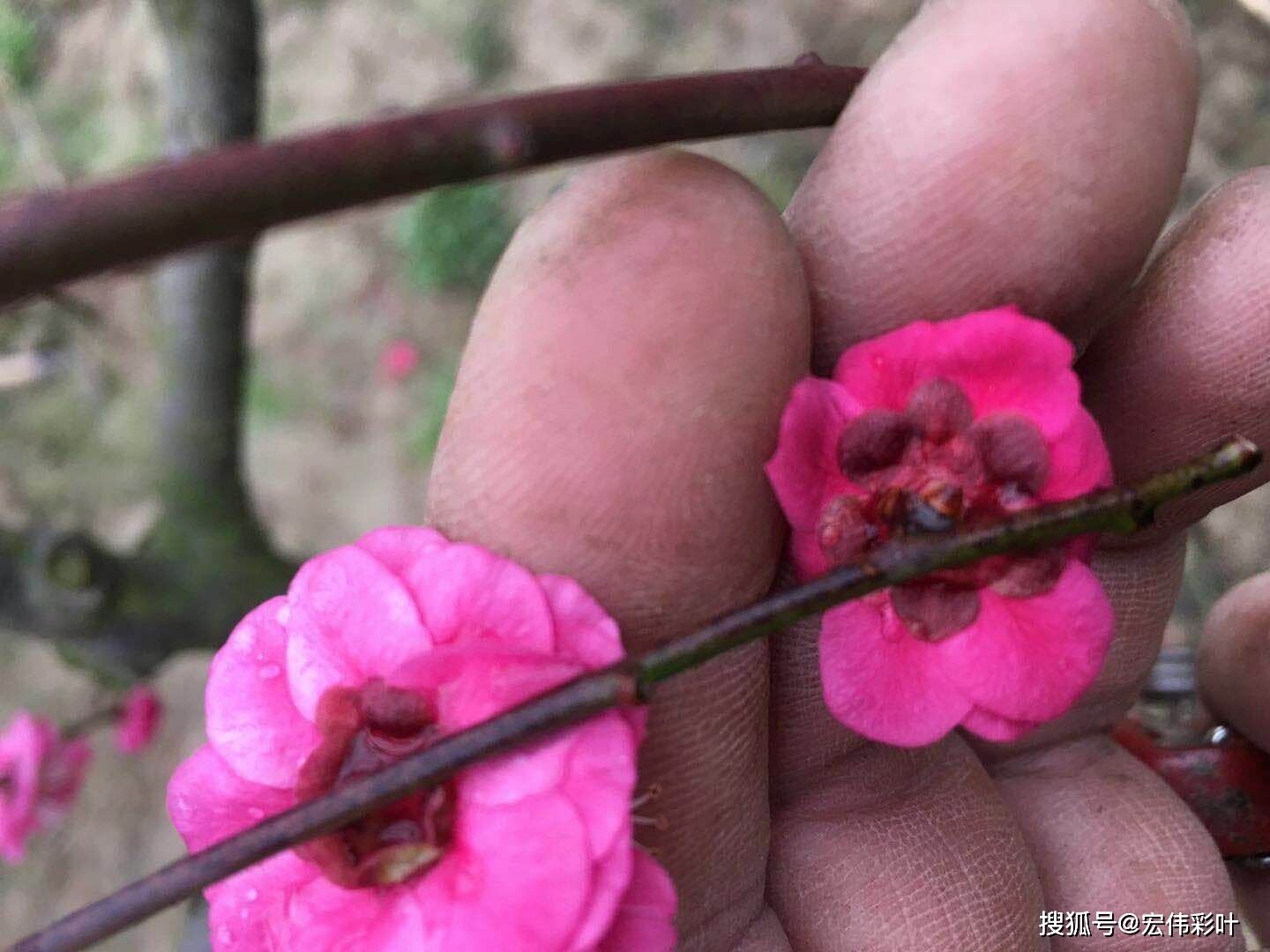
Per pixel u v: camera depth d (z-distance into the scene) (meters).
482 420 0.07
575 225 0.07
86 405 0.32
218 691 0.06
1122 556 0.09
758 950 0.08
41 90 0.36
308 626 0.06
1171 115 0.07
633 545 0.07
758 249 0.07
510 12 0.33
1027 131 0.07
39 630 0.15
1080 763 0.10
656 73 0.31
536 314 0.06
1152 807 0.10
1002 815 0.09
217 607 0.17
